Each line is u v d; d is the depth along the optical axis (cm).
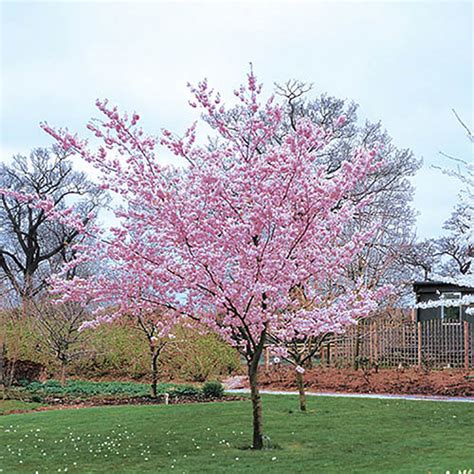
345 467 845
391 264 2444
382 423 1241
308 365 2350
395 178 2723
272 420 1280
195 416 1349
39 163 3534
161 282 993
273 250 947
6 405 1667
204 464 880
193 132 1035
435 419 1298
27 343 2252
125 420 1304
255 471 829
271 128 999
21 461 934
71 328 2106
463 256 3441
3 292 2264
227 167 1070
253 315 971
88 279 1023
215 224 949
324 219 1037
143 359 2342
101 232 1020
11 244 3831
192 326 1178
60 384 2192
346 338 2341
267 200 909
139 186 969
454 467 821
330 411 1419
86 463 914
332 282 1505
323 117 2600
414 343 2305
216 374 2478
